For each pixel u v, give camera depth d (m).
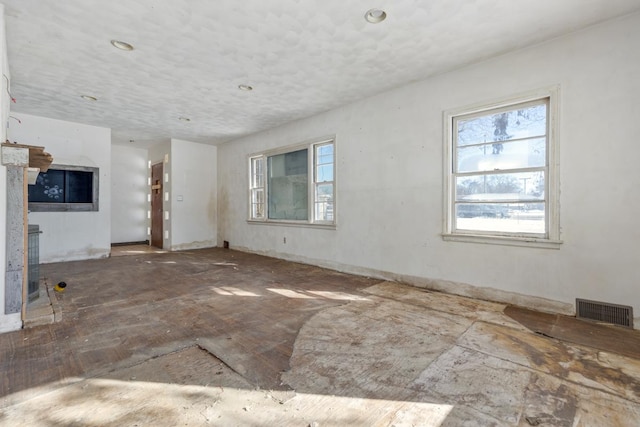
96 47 3.45
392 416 1.69
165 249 7.97
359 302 3.68
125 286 4.37
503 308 3.44
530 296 3.44
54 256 6.16
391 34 3.20
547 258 3.33
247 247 7.58
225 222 8.36
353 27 3.08
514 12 2.83
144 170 9.14
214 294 4.00
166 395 1.87
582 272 3.12
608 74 2.96
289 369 2.17
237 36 3.24
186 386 1.96
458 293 3.99
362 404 1.79
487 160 3.79
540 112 3.41
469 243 3.89
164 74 4.14
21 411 1.71
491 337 2.69
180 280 4.74
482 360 2.29
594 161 3.04
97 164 6.61
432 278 4.23
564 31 3.12
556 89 3.22
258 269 5.59
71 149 6.29
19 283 2.85
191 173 8.11
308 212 6.00
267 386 1.97
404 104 4.49
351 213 5.21
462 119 3.98
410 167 4.43
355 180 5.14
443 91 4.08
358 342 2.60
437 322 3.04
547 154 3.35
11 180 2.82
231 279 4.82
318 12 2.85
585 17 2.89
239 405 1.78
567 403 1.79
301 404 1.79
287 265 5.97
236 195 7.94
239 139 7.80
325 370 2.16
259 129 6.90
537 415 1.69
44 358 2.30
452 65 3.86
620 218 2.92
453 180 4.06
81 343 2.55
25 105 5.32
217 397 1.85
